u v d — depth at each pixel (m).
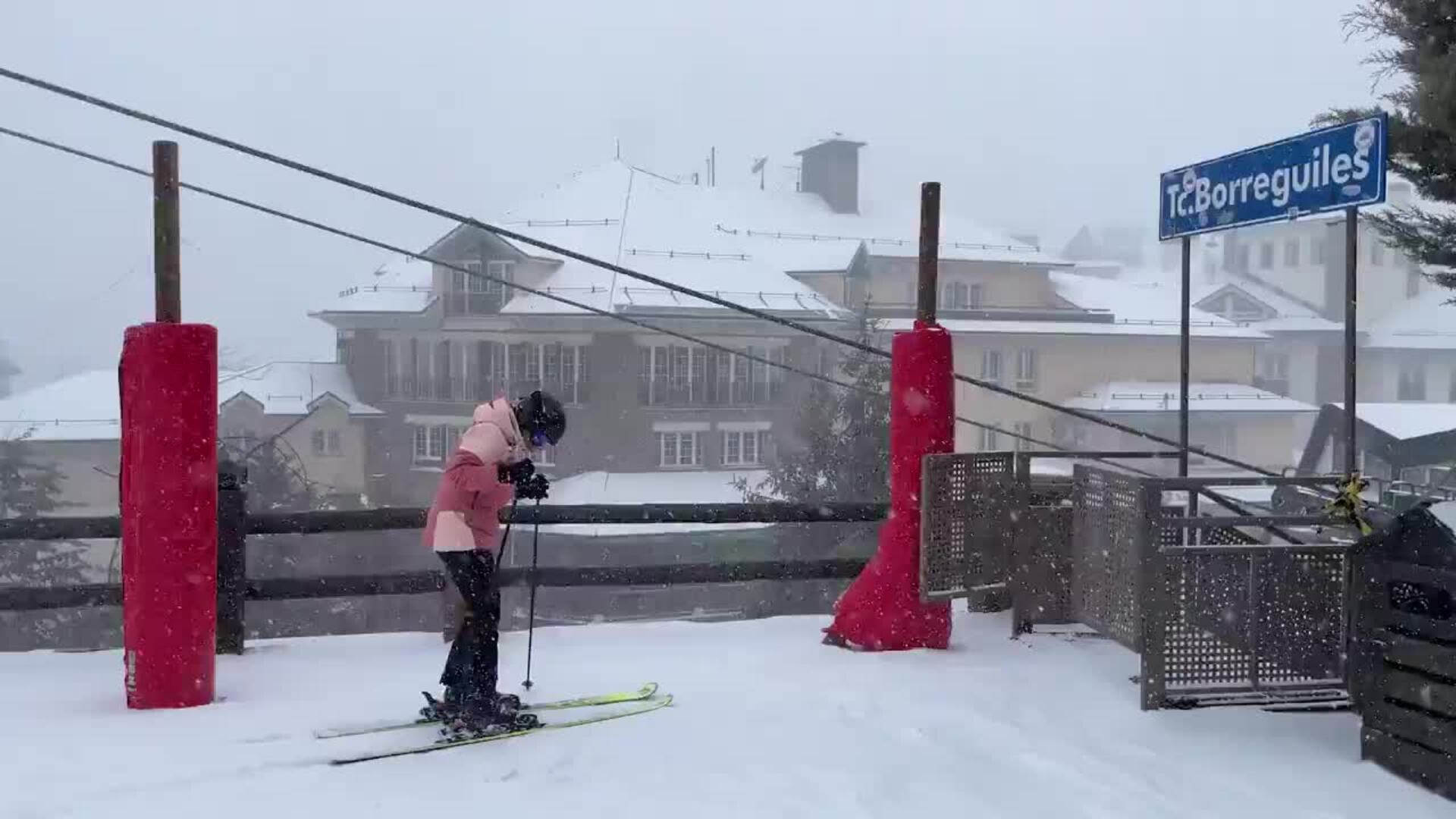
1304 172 6.32
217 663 7.09
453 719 5.61
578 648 7.34
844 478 22.52
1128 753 5.43
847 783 5.07
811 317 37.25
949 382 7.24
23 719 5.93
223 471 7.27
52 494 33.25
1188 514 7.15
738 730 5.68
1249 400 43.16
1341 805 4.87
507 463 5.76
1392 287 57.56
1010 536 7.41
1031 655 7.02
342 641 7.68
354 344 42.50
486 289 39.12
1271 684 6.02
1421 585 5.07
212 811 4.77
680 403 37.28
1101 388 43.28
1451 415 27.48
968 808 4.82
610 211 42.03
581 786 5.05
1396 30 10.85
